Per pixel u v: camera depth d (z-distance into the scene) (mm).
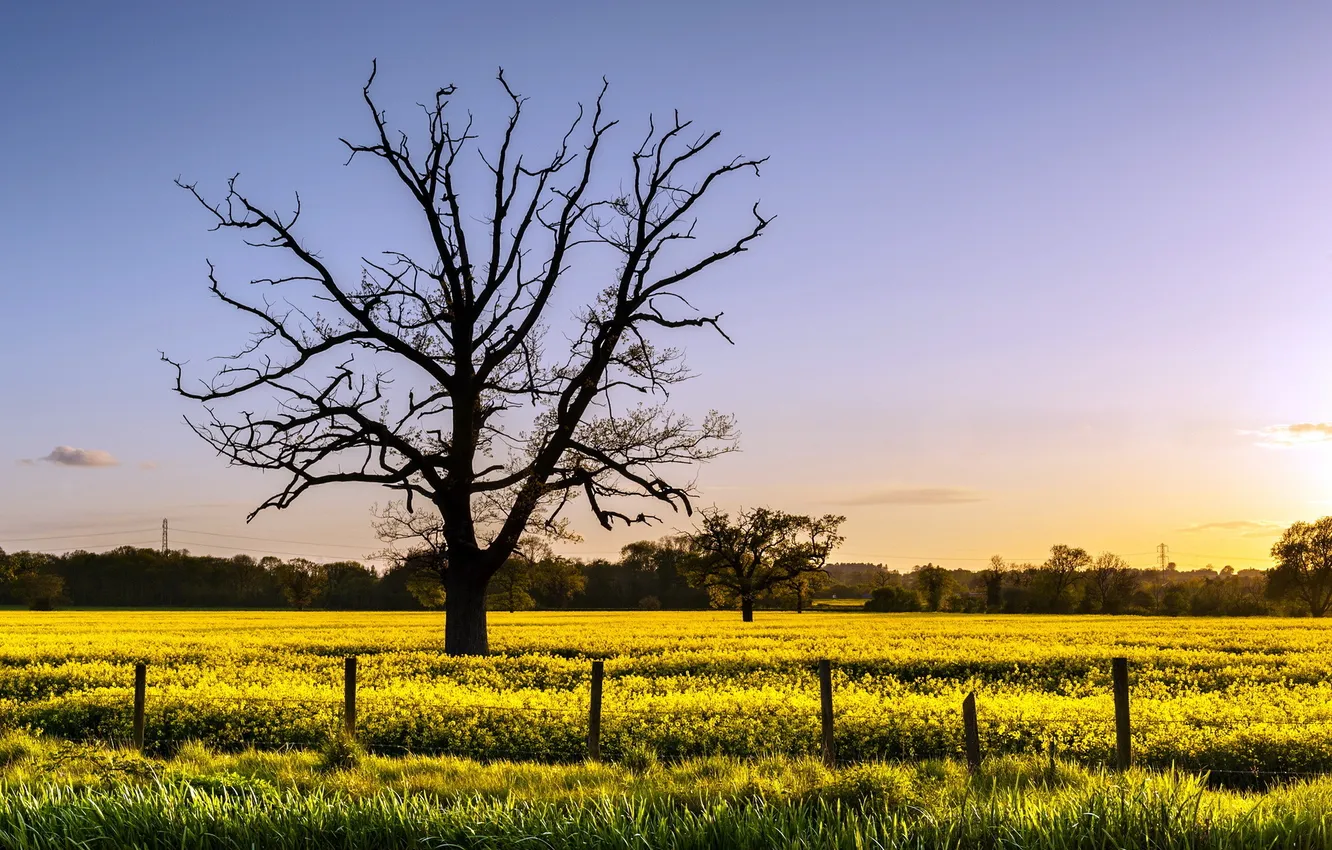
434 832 8727
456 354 29609
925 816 8492
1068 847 7945
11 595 119375
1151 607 123875
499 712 18109
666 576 126062
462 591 30781
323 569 125125
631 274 30047
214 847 8750
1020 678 28906
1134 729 15688
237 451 27516
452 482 29156
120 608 123625
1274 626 56125
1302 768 14008
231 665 30453
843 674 27625
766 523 77688
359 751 13938
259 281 28281
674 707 18344
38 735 17047
